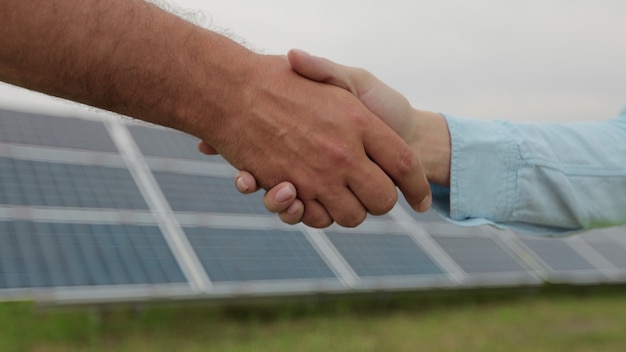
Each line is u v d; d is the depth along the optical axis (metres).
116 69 0.69
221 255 2.16
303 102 0.76
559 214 0.81
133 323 1.92
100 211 2.17
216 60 0.73
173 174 2.60
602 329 2.36
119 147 2.66
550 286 2.92
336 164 0.77
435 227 3.03
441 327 2.22
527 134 0.81
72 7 0.66
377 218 2.92
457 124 0.82
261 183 0.78
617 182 0.81
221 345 1.82
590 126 0.84
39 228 1.99
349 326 2.11
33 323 1.79
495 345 2.07
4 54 0.65
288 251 2.35
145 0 0.71
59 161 2.39
